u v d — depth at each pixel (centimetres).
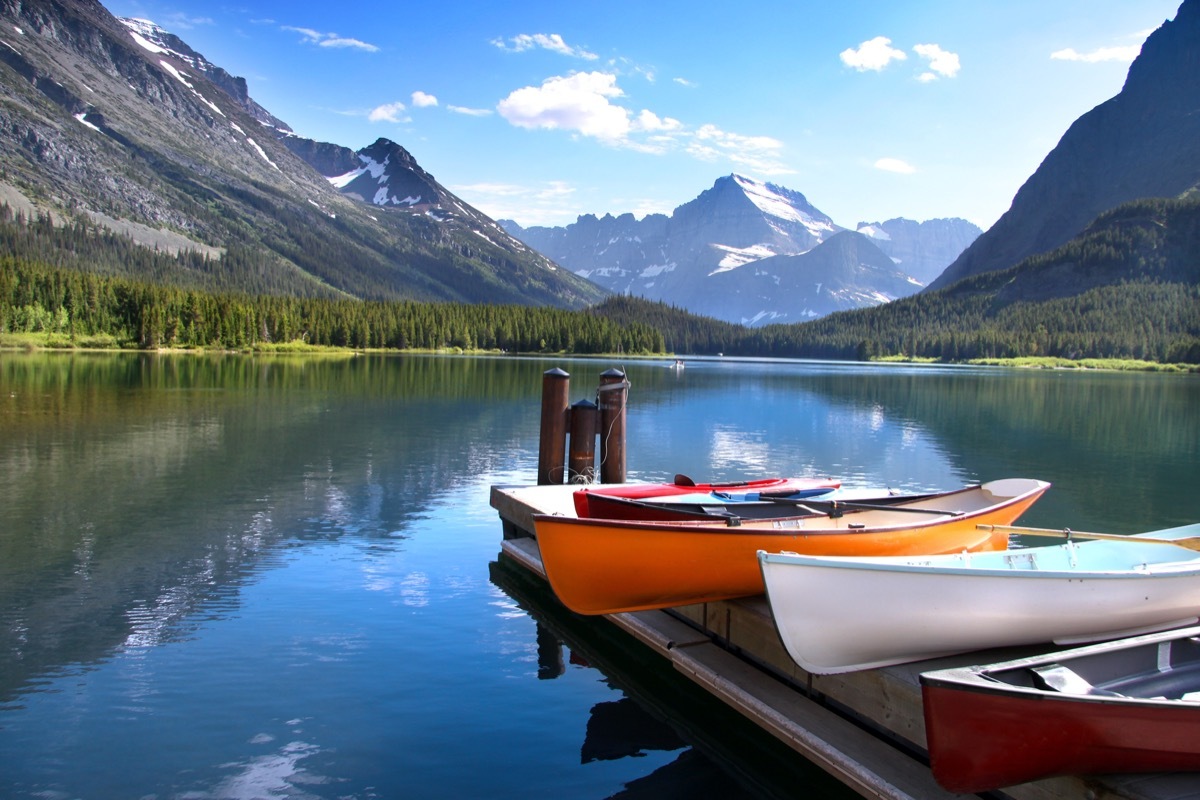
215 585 1370
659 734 914
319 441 3027
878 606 855
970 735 679
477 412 4253
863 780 745
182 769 804
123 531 1695
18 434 3006
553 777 823
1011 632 895
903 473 2736
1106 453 3312
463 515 1909
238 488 2148
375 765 829
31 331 11069
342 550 1599
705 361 17638
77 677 1001
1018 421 4644
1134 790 662
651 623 1140
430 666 1074
